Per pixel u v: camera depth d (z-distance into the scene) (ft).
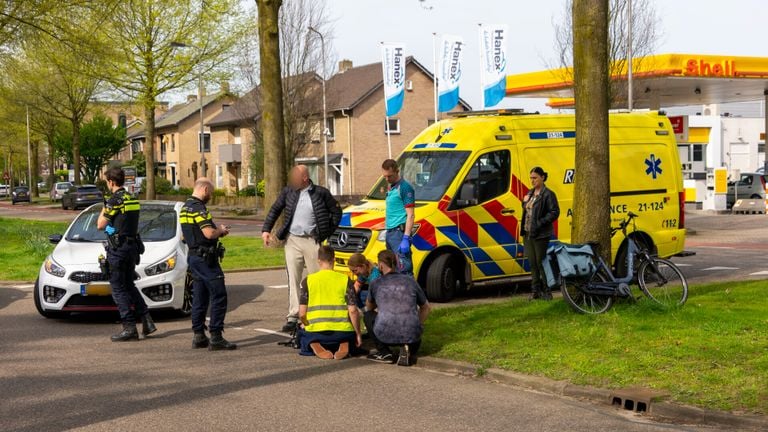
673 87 113.80
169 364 27.07
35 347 30.09
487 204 41.78
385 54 109.50
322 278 28.35
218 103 248.32
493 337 28.73
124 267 31.35
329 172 183.32
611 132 46.85
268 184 65.46
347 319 28.27
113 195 31.35
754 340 26.50
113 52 98.78
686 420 20.10
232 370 26.11
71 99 195.31
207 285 29.58
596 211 33.37
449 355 26.84
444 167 41.83
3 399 22.33
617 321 30.48
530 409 21.22
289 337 32.30
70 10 93.15
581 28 32.76
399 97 110.52
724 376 22.40
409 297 26.89
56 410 21.18
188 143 251.39
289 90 141.69
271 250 65.77
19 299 42.63
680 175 49.34
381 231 38.93
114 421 20.17
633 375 23.12
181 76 128.16
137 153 282.97
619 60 96.68
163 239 37.96
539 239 38.42
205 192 30.17
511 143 43.16
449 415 20.70
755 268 53.42
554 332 29.07
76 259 35.86
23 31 92.38
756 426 19.16
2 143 279.28
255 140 163.84
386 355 27.22
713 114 195.00
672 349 25.57
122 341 31.37
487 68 93.09
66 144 258.78
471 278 41.16
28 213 171.01
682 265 55.47
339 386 23.89
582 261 32.86
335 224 33.01
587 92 32.99
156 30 125.90
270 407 21.49
